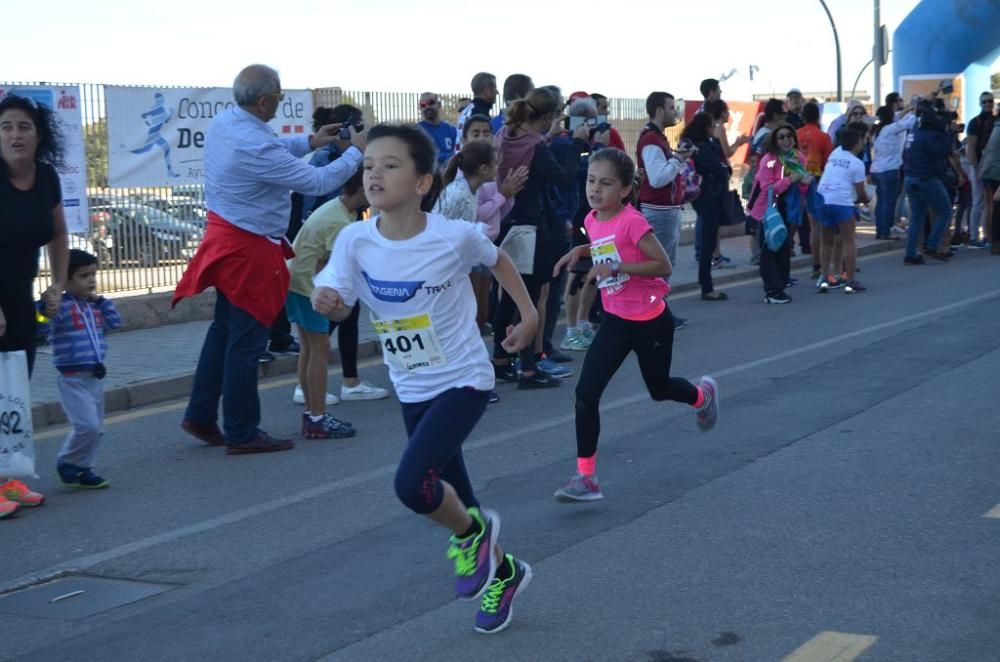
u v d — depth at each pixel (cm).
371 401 880
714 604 446
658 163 1111
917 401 782
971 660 387
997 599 438
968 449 654
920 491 579
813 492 585
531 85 1081
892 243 1883
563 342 1081
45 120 618
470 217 845
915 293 1350
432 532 557
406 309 409
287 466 695
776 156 1305
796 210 1304
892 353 966
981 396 789
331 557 527
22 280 616
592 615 441
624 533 535
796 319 1191
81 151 1185
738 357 988
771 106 1491
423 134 404
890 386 834
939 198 1633
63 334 641
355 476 668
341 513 596
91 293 652
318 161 995
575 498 582
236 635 441
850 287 1388
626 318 582
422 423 409
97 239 1209
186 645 434
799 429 718
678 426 745
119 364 990
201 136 1294
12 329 620
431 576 494
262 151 701
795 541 513
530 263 888
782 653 399
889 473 613
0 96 1111
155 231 1255
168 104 1259
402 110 1503
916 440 679
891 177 1862
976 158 1855
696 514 559
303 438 767
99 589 503
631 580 476
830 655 395
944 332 1059
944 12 2205
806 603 442
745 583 466
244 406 723
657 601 452
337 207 759
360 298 422
